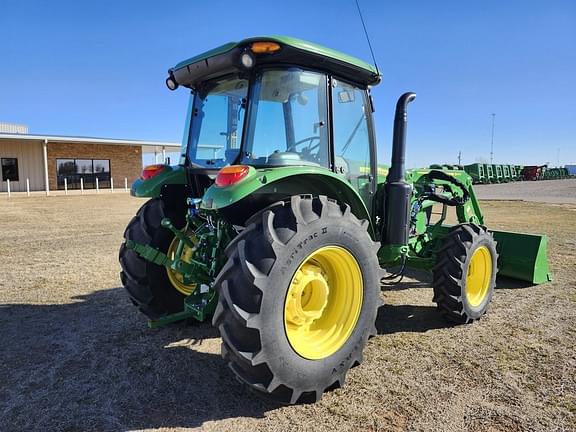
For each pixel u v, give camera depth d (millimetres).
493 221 11547
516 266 5465
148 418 2602
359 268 2977
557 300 4797
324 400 2789
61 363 3301
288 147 3186
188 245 3531
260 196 3182
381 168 4387
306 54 2992
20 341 3697
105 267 6363
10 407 2709
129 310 4469
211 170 3494
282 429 2477
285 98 3166
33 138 21984
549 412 2635
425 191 4703
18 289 5195
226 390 2918
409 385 2967
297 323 2789
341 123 3545
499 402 2744
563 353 3451
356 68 3352
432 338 3785
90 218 12820
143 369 3209
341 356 2875
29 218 12758
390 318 4301
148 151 30344
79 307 4555
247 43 2881
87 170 25438
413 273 6109
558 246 7879
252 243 2594
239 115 3303
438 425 2508
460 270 3977
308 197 2914
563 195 23062
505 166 43000
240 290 2502
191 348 3570
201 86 3701
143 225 3787
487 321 4191
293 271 2615
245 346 2504
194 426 2518
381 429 2475
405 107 3783
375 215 3959
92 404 2748
